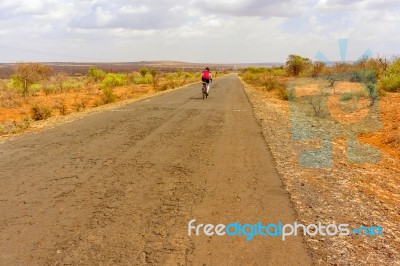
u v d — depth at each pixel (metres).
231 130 11.02
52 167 6.98
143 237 4.12
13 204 5.11
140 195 5.47
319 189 5.83
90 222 4.52
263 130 11.07
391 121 12.95
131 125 11.98
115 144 9.05
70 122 12.79
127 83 44.50
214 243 3.99
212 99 21.41
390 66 27.70
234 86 36.78
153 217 4.67
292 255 3.77
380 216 4.86
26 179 6.25
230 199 5.32
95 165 7.13
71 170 6.78
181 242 4.01
